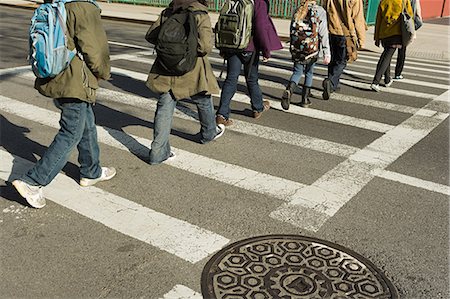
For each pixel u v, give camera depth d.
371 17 21.59
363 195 4.62
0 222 3.92
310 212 4.25
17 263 3.40
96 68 3.88
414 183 4.93
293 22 7.09
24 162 5.12
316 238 3.84
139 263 3.44
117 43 13.60
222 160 5.38
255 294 3.16
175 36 4.55
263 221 4.07
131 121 6.65
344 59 8.23
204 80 4.96
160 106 5.02
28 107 7.02
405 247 3.77
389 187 4.82
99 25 3.86
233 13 5.89
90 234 3.79
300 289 3.22
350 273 3.41
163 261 3.47
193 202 4.37
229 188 4.67
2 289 3.13
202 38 4.73
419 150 5.91
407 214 4.29
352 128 6.71
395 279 3.37
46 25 3.70
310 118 7.13
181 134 6.18
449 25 24.88
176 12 4.76
